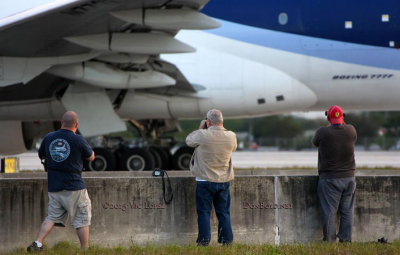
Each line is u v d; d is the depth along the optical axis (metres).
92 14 42.84
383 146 168.38
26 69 48.56
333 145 29.84
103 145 58.97
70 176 26.58
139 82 52.41
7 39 45.47
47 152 26.75
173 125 65.50
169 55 57.06
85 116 53.25
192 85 56.12
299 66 56.34
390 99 56.66
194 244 29.27
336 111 30.33
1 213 28.64
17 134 58.06
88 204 27.16
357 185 31.11
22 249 27.62
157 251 25.77
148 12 43.03
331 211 29.97
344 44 56.06
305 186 30.94
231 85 56.31
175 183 30.06
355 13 56.06
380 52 55.72
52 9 40.44
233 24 57.69
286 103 56.94
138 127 66.06
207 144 28.34
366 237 30.98
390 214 31.14
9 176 33.56
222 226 28.66
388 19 55.81
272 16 57.06
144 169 57.69
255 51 56.75
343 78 56.09
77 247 28.14
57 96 54.84
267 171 40.47
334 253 25.45
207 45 57.34
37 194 28.95
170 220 29.91
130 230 29.64
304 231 30.86
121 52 49.75
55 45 47.56
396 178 31.27
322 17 56.38
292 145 178.62
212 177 28.36
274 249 26.19
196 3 42.19
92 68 50.91
